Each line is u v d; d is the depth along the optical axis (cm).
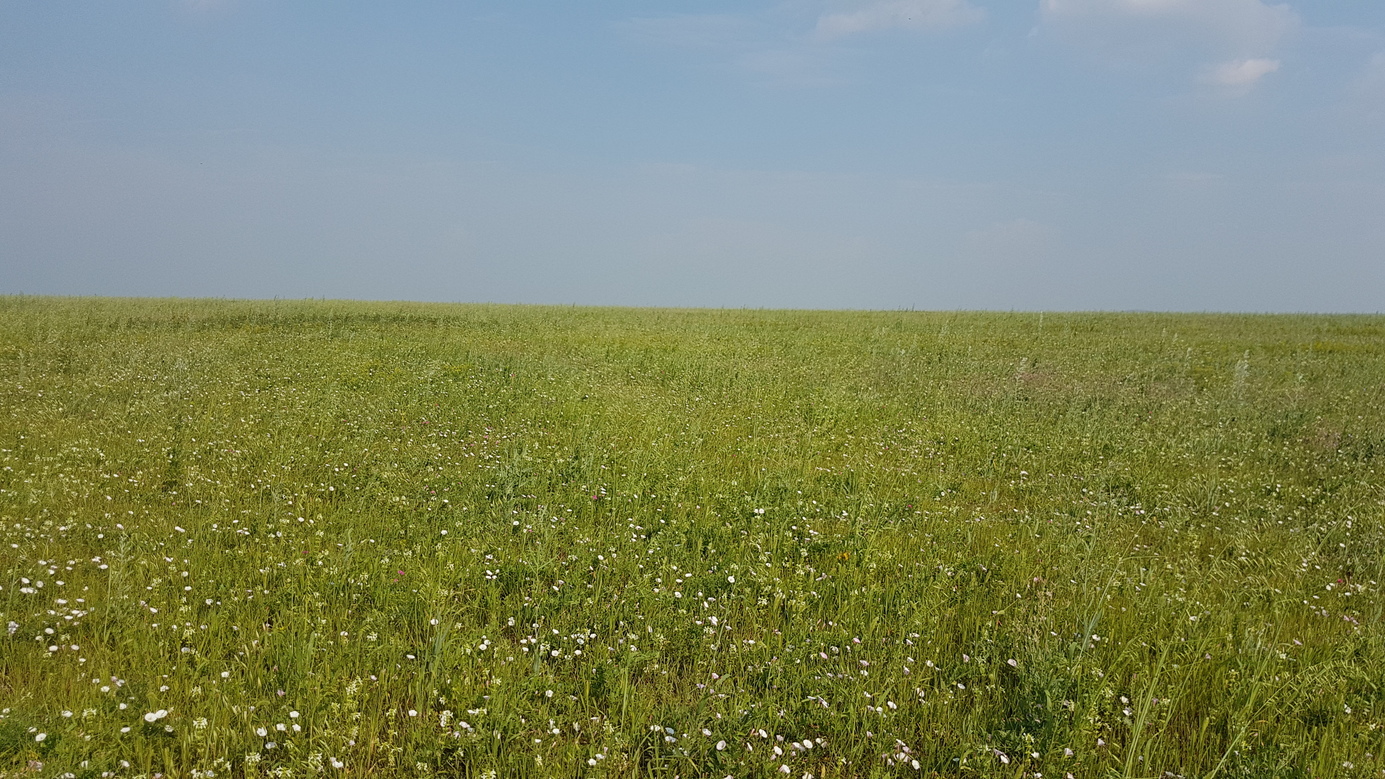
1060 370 1812
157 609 454
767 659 446
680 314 4000
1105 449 1064
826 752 374
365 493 717
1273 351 2275
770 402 1329
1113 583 549
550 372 1538
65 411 1005
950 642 483
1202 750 381
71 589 480
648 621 485
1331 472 953
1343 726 391
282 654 412
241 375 1373
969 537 679
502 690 385
